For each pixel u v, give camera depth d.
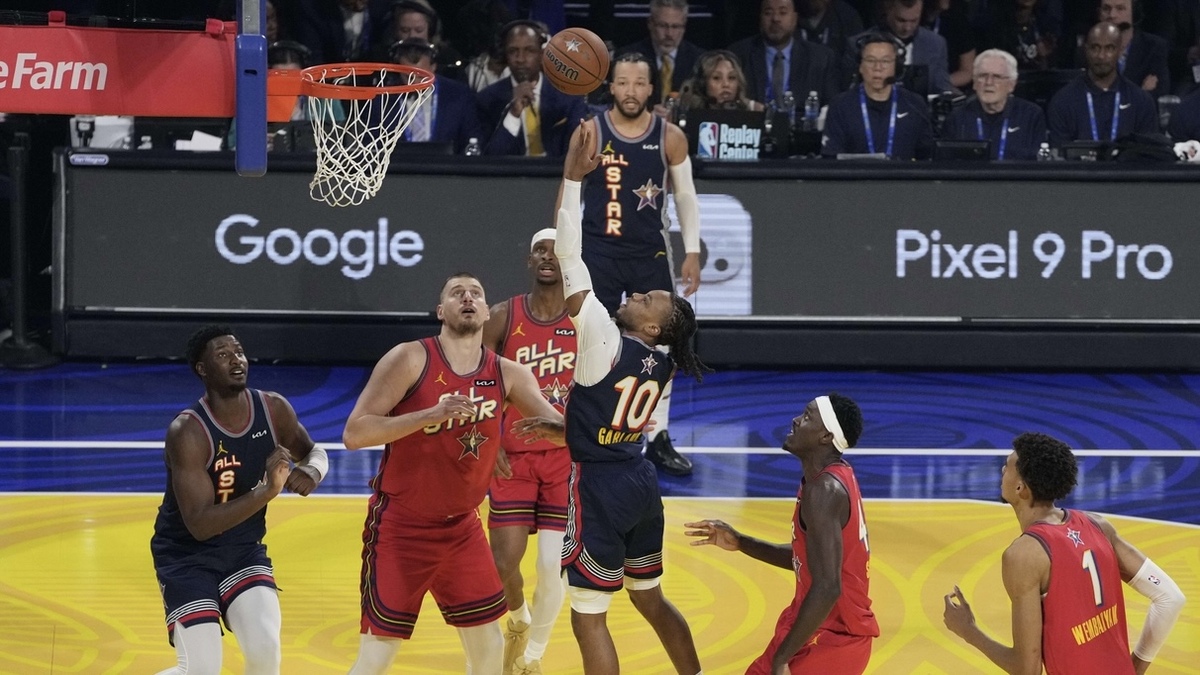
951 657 10.40
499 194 17.80
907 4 21.22
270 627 8.55
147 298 17.92
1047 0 22.80
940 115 19.88
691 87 18.84
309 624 10.80
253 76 8.92
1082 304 18.17
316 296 17.89
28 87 8.95
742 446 15.74
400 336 17.95
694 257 14.62
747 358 18.17
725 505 13.80
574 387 9.09
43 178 19.48
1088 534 7.89
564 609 11.34
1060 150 18.84
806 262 18.05
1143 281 18.17
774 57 20.62
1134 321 18.20
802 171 17.94
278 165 17.75
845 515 8.29
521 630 10.23
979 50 22.47
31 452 14.96
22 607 10.98
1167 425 16.69
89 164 17.75
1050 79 21.14
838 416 8.39
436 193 17.81
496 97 19.47
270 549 12.39
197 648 8.43
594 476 9.02
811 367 18.58
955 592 8.23
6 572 11.70
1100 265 18.14
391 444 8.78
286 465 8.48
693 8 24.30
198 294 17.91
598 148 14.21
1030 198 18.08
